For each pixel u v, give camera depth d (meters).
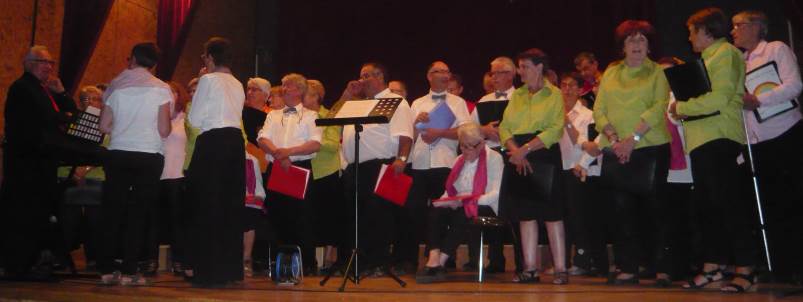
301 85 5.05
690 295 3.37
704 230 4.15
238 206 4.05
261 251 5.52
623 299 3.18
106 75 7.56
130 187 4.08
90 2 7.03
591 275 5.31
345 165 6.00
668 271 4.03
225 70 4.26
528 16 9.14
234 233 4.02
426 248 5.47
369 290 3.77
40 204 4.58
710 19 3.75
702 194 3.73
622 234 4.14
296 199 5.07
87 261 5.62
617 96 4.06
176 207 5.12
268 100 6.29
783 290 3.61
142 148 4.04
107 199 4.02
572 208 5.33
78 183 5.37
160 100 4.12
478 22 9.35
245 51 10.21
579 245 5.33
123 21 7.82
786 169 4.14
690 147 3.73
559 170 4.38
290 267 4.21
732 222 3.59
